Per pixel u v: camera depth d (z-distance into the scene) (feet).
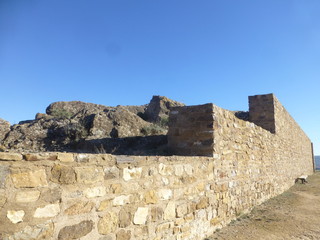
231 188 20.61
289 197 32.27
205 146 18.79
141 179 11.87
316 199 31.04
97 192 9.84
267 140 32.24
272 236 16.94
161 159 13.21
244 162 23.93
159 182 12.90
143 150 30.30
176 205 13.92
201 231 15.87
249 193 24.48
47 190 8.32
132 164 11.49
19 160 7.78
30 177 7.95
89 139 35.53
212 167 17.88
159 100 70.85
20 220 7.57
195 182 15.75
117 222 10.51
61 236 8.53
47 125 39.78
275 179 34.35
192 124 19.81
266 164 30.83
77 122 40.96
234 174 21.43
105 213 10.07
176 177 14.15
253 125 27.45
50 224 8.28
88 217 9.43
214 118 19.03
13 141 35.68
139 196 11.66
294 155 51.88
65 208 8.75
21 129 38.14
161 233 12.68
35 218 7.93
